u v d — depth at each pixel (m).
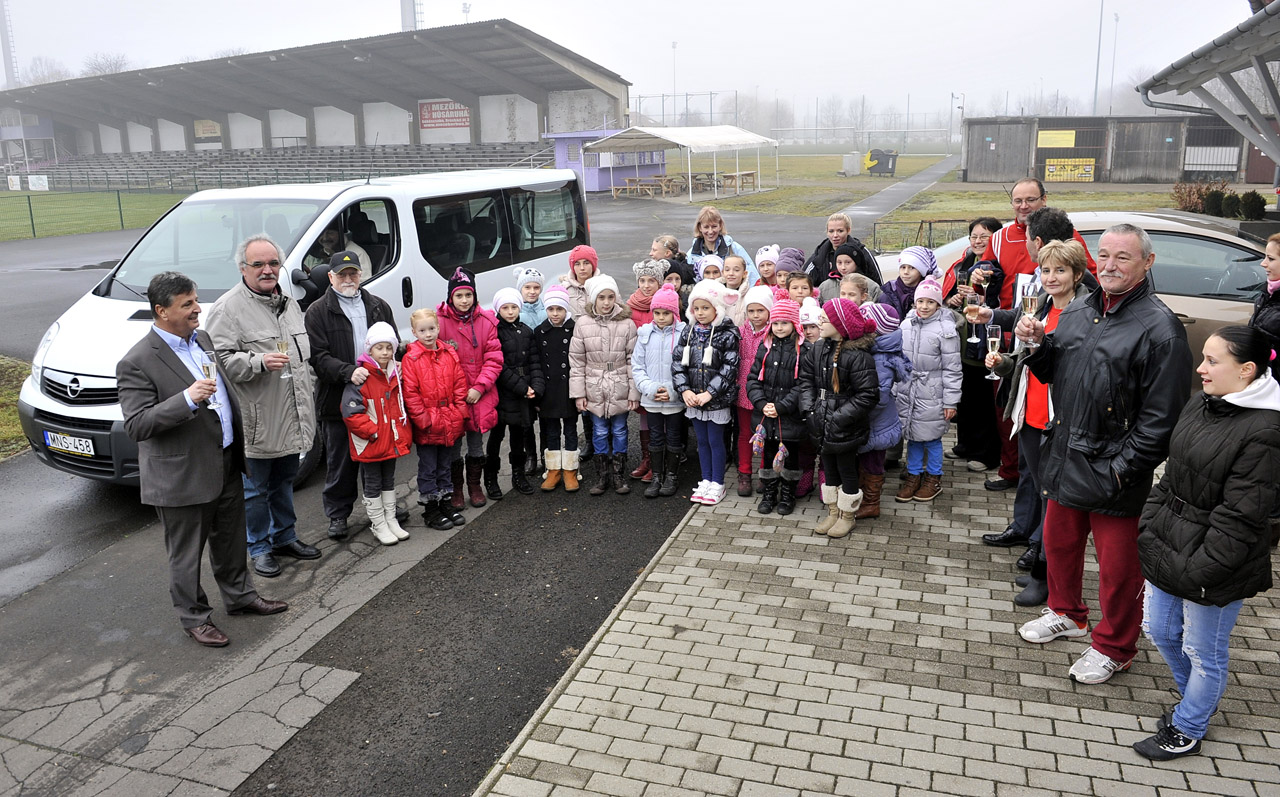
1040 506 5.14
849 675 4.10
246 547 5.00
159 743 3.89
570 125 49.16
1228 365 3.12
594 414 6.45
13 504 6.73
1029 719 3.74
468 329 6.11
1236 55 9.55
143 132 68.06
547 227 9.70
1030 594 4.68
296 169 52.38
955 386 5.85
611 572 5.38
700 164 62.25
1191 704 3.38
